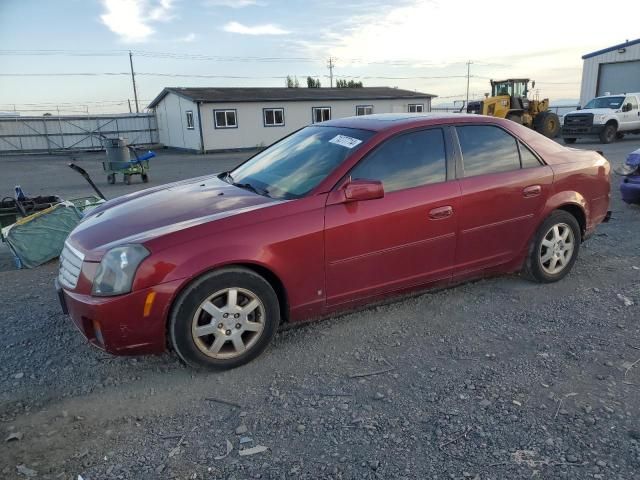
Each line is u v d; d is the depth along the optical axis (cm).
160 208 361
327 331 385
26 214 688
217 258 311
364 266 365
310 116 3145
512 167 429
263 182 392
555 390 300
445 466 239
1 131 3312
